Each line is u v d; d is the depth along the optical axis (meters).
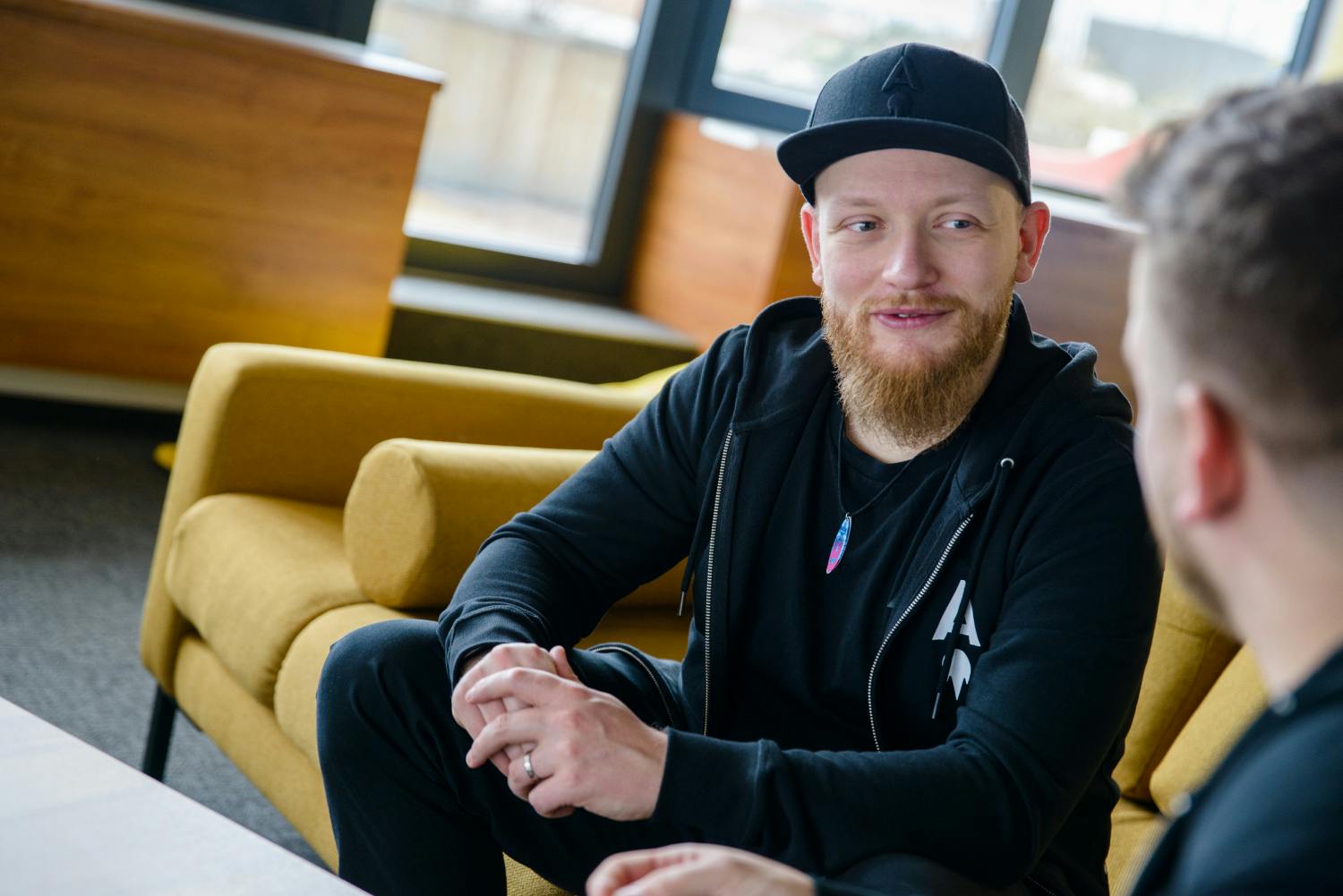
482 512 1.81
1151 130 0.72
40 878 0.91
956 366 1.31
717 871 0.88
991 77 1.33
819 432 1.41
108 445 3.43
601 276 4.39
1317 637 0.63
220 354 2.09
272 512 2.02
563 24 4.14
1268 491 0.63
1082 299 3.86
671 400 1.54
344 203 3.39
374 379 2.14
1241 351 0.63
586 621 1.53
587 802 1.19
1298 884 0.53
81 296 3.18
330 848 1.64
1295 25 4.79
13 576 2.65
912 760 1.20
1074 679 1.20
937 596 1.31
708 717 1.45
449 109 4.09
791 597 1.39
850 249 1.34
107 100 3.07
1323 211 0.61
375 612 1.79
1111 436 1.29
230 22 3.37
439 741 1.37
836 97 1.37
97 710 2.27
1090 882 1.33
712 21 4.27
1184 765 1.66
